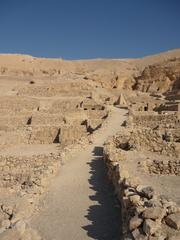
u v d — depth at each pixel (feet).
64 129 113.50
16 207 43.83
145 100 191.93
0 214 43.11
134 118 112.98
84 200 47.91
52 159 73.46
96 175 59.36
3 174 73.10
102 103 169.07
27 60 429.79
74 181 57.06
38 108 155.63
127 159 68.13
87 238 36.58
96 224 39.78
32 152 95.81
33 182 54.80
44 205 47.44
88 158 71.87
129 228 32.45
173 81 262.47
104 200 47.26
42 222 41.70
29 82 257.96
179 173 61.21
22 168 78.89
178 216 31.45
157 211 31.83
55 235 37.81
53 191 52.90
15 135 112.68
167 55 419.74
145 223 31.14
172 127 94.99
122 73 305.32
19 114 143.54
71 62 437.99
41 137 115.65
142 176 60.03
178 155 73.10
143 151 76.54
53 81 235.40
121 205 42.63
